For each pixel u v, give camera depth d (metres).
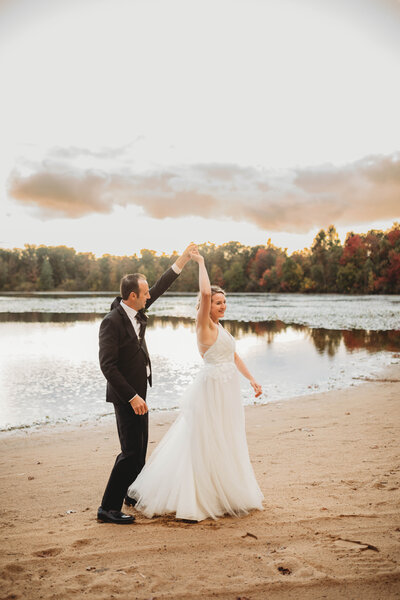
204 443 3.42
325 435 5.82
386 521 3.19
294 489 3.92
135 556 2.83
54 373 11.17
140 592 2.43
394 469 4.33
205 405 3.48
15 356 13.79
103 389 9.46
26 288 141.62
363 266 90.00
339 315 30.67
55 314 34.06
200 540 3.02
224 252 135.62
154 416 7.34
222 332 3.65
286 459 4.86
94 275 144.75
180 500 3.34
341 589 2.40
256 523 3.25
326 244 107.44
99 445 5.89
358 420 6.57
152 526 3.27
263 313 33.34
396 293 85.69
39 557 2.86
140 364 3.60
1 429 6.71
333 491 3.82
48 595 2.42
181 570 2.64
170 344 16.19
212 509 3.37
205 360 3.64
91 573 2.64
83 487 4.28
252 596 2.37
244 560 2.74
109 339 3.45
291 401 8.15
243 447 3.59
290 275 104.31
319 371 11.06
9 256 144.50
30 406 8.12
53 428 6.76
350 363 12.11
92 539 3.08
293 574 2.57
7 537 3.16
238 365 3.92
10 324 25.11
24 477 4.62
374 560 2.67
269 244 134.50
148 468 3.62
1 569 2.70
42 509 3.72
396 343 16.06
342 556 2.73
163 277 3.85
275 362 12.40
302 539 2.98
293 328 21.81
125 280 3.58
